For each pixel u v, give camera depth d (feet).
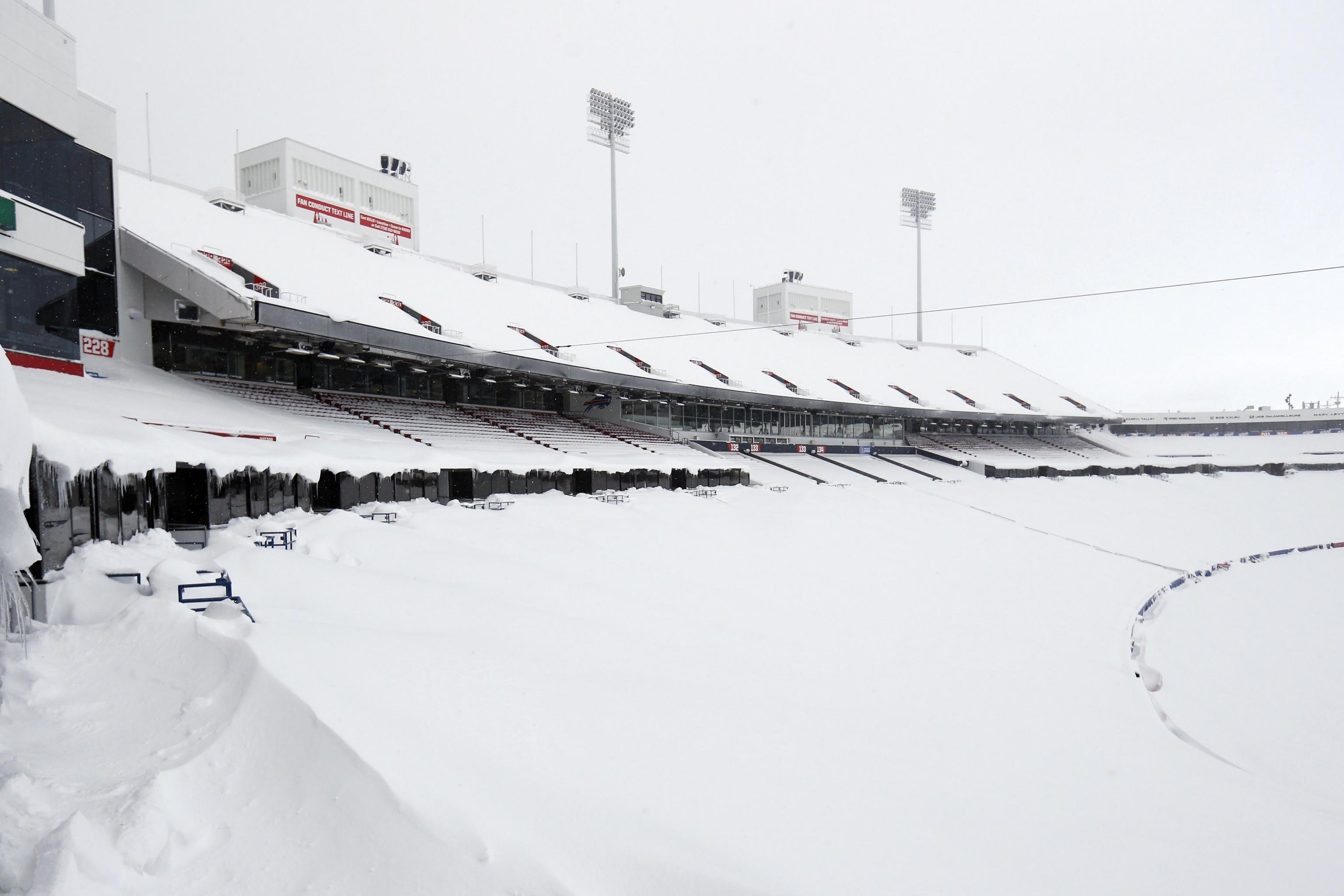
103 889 14.14
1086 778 33.30
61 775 17.58
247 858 16.02
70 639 24.21
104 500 38.06
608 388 148.15
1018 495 160.66
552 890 16.07
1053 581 87.35
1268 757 46.32
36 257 54.65
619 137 207.51
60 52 60.95
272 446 65.67
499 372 130.52
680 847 18.97
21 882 13.75
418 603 35.83
